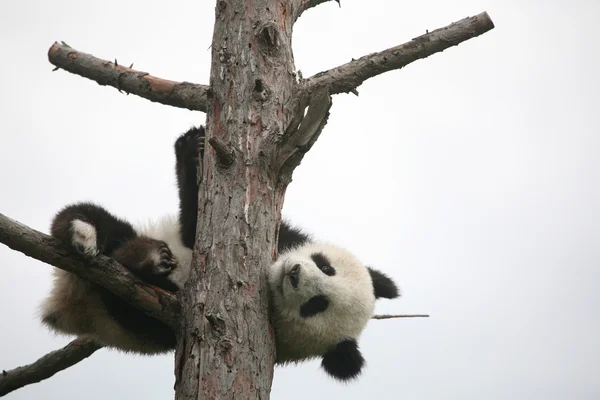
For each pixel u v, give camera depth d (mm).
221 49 10141
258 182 9312
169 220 13633
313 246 12469
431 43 11219
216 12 10555
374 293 12914
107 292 11641
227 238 8922
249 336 8500
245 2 10336
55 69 12445
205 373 8109
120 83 11867
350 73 11086
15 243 8789
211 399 7949
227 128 9602
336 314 11398
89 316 12133
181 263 12258
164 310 9039
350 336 11688
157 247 11539
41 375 12609
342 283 11531
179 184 12469
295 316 10875
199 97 11352
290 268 10414
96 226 10758
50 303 12445
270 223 9352
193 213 12188
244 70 9922
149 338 12172
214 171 9391
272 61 10117
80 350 12617
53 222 10641
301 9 11688
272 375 8906
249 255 8977
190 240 12461
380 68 11172
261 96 9750
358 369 11555
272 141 9508
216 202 9164
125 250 11484
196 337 8445
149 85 11648
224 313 8477
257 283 8922
